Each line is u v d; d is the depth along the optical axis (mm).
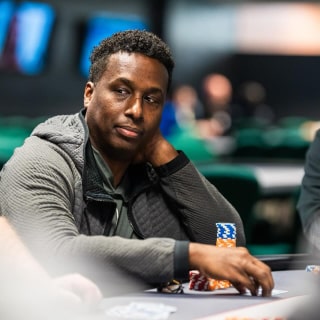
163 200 2676
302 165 9078
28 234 2172
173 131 10664
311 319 1407
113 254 2049
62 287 1875
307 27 20344
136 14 18484
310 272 2473
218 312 1906
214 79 14867
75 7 17562
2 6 16422
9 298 1750
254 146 9789
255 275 2043
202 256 2037
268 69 20547
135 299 2041
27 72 17031
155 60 2443
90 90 2555
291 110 20750
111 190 2520
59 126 2482
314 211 3057
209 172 4387
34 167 2303
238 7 20219
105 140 2459
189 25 19734
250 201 4402
